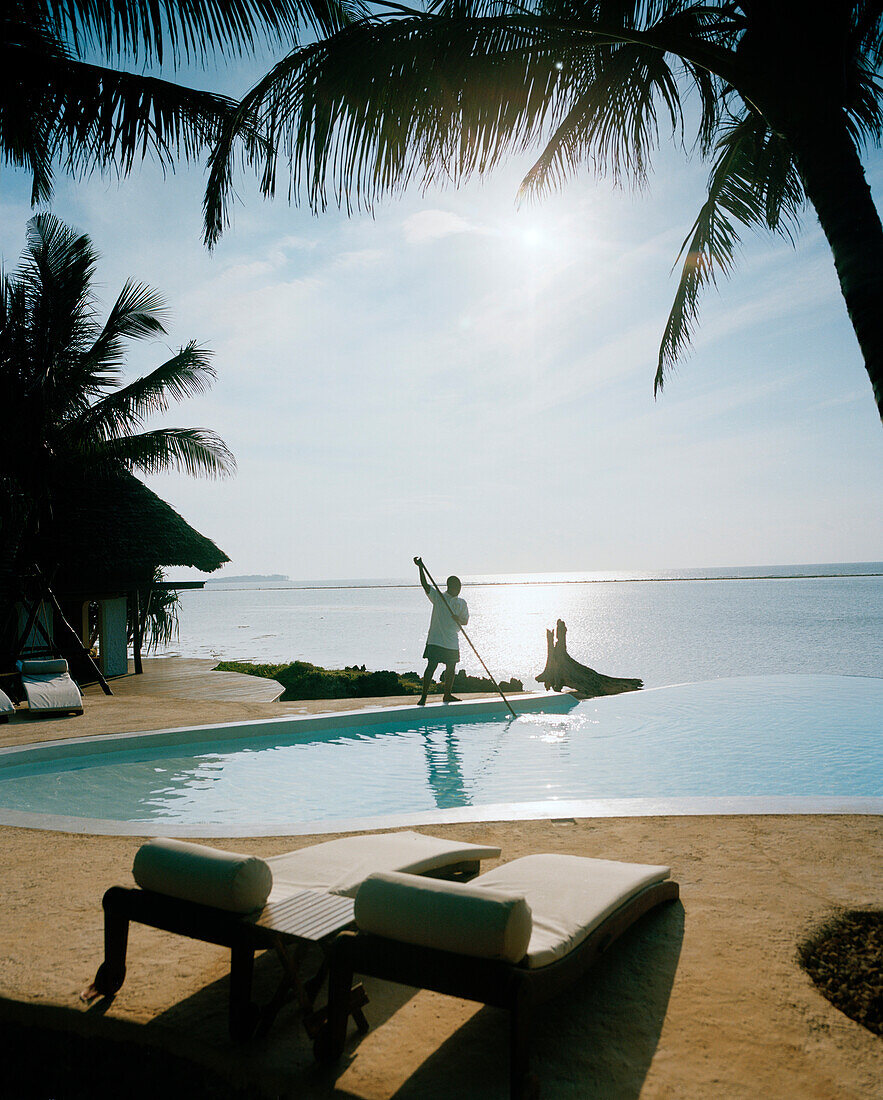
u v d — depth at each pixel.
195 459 16.20
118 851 4.45
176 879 2.51
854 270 3.17
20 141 6.75
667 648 32.81
